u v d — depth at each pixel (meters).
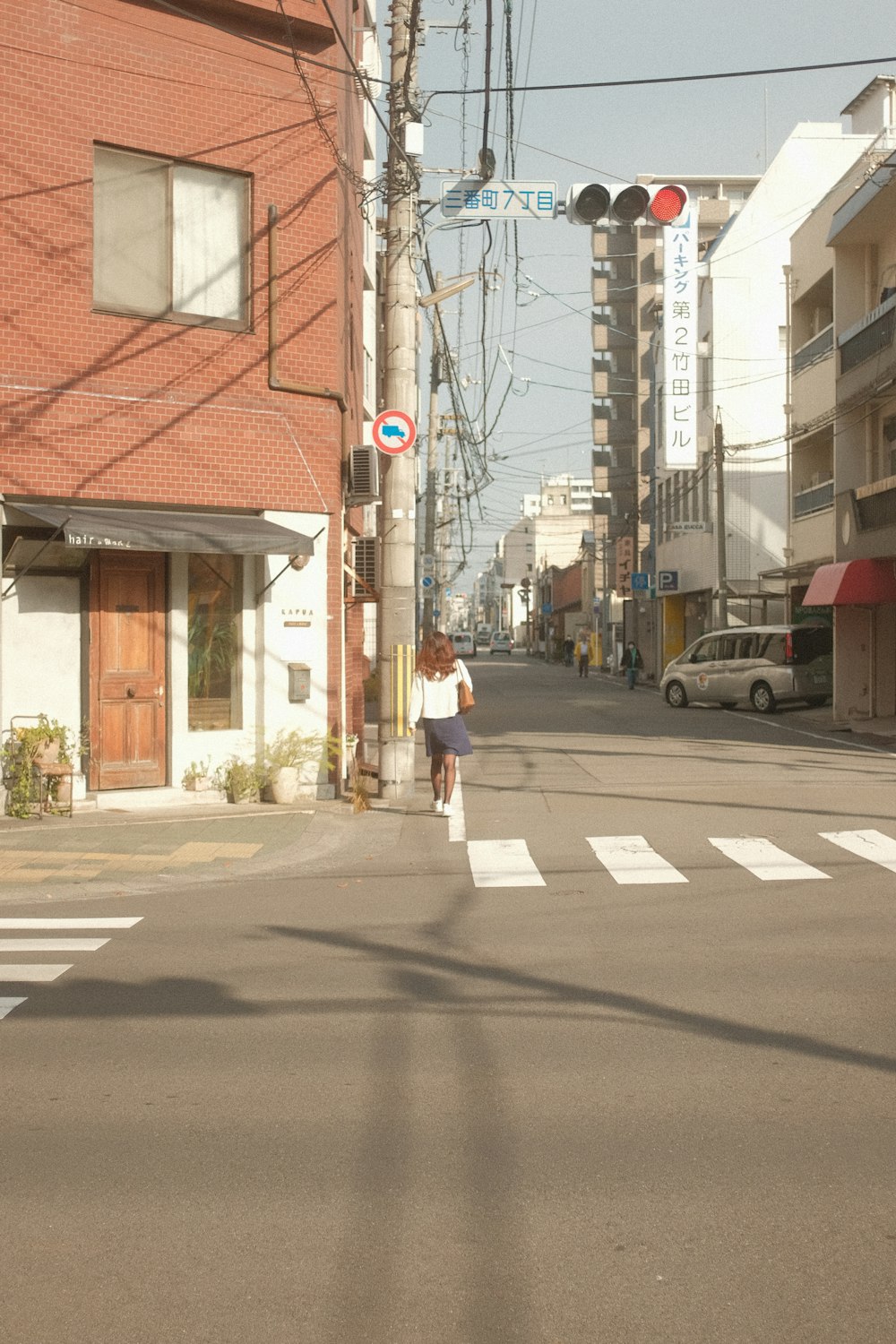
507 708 32.03
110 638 13.48
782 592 39.81
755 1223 3.90
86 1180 4.28
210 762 13.98
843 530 26.59
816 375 30.92
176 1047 5.72
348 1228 3.91
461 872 10.34
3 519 12.58
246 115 13.90
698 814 13.23
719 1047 5.64
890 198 24.83
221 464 13.74
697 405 45.75
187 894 9.59
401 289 14.95
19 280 12.59
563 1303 3.45
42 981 6.92
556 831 12.38
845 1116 4.79
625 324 67.12
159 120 13.35
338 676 14.71
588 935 7.93
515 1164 4.37
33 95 12.63
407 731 14.94
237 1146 4.56
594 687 44.25
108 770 13.52
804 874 9.89
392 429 14.80
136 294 13.34
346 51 13.69
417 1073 5.33
